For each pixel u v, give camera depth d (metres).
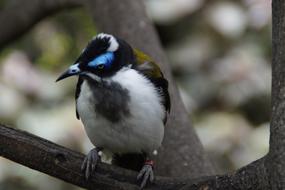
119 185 7.30
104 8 11.20
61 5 12.17
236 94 13.41
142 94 7.95
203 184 6.86
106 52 7.87
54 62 13.76
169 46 14.13
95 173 7.33
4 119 12.74
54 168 7.28
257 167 6.45
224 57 13.62
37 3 12.26
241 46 13.61
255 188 6.47
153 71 8.30
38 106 12.91
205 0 13.84
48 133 12.48
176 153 9.72
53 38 13.97
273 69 6.34
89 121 8.04
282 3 6.32
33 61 13.84
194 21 13.91
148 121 8.02
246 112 13.51
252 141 13.08
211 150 13.02
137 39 10.74
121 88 7.89
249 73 13.39
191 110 13.37
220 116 13.27
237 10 13.70
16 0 12.72
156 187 7.21
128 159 8.60
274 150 6.16
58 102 12.98
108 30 11.05
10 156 7.27
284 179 6.06
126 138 8.10
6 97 12.80
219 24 13.66
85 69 7.83
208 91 13.49
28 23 12.45
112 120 7.95
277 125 6.16
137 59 8.36
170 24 13.95
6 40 12.58
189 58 13.74
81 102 8.02
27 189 12.66
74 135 12.41
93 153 7.50
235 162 12.96
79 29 14.05
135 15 11.02
